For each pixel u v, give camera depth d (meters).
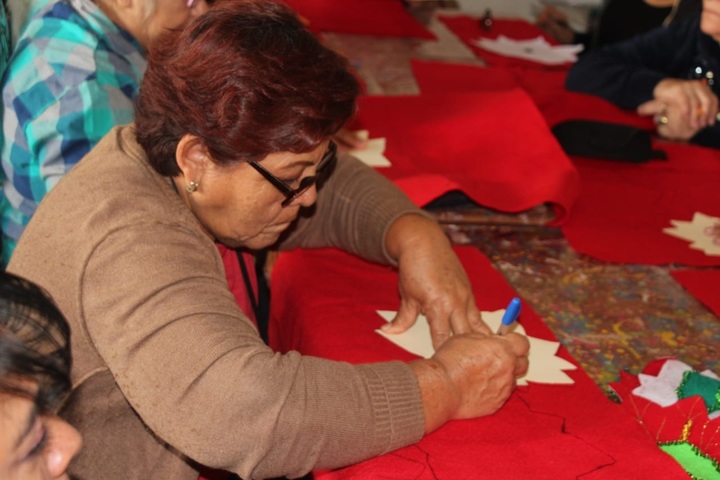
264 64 0.96
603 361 1.25
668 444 1.08
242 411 0.93
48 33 1.39
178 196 1.08
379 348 1.26
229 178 1.03
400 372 1.06
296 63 0.98
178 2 1.46
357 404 1.00
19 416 0.60
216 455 0.94
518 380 1.19
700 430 1.11
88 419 1.06
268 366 0.96
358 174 1.49
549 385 1.19
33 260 1.01
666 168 2.02
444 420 1.07
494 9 4.28
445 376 1.08
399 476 0.99
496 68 2.60
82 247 0.97
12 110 1.39
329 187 1.48
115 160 1.06
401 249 1.35
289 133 0.98
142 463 1.11
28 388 0.61
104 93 1.38
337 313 1.34
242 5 1.02
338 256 1.54
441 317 1.27
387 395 1.03
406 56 2.69
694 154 2.10
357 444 1.00
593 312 1.39
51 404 0.65
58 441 0.65
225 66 0.96
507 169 1.83
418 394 1.04
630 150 2.02
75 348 1.01
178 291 0.96
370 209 1.43
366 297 1.41
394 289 1.45
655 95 2.26
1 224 1.47
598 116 2.25
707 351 1.29
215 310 0.97
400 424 1.02
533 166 1.81
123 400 1.08
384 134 1.99
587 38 3.38
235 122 0.96
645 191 1.87
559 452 1.04
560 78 2.57
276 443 0.95
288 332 1.43
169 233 1.00
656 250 1.60
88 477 1.06
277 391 0.95
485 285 1.45
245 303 1.40
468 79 2.48
